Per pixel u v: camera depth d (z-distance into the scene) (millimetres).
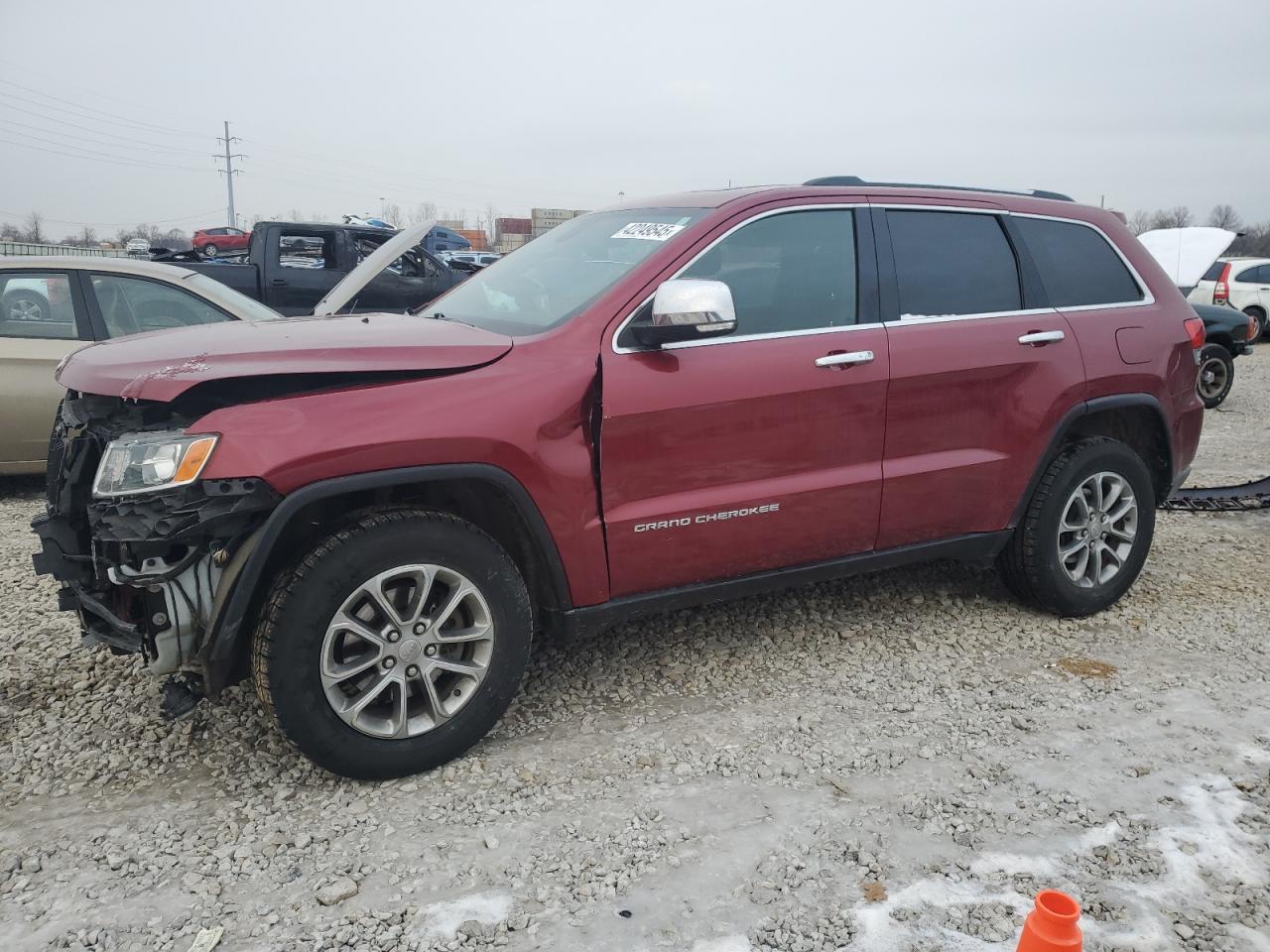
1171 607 4734
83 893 2549
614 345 3324
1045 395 4215
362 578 2898
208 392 2906
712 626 4430
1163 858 2717
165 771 3168
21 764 3203
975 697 3732
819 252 3797
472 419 3021
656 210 3932
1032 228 4391
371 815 2918
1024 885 2598
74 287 6531
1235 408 11891
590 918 2465
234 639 2830
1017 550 4406
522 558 3404
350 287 4742
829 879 2623
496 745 3355
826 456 3742
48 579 4965
